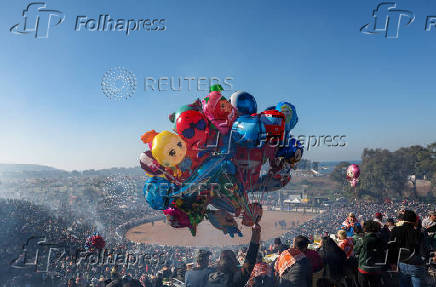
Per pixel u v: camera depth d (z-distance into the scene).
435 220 6.23
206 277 3.32
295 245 3.94
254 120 4.61
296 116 6.01
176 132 4.65
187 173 4.57
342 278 4.05
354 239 5.07
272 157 5.22
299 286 3.53
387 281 4.16
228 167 4.45
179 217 4.27
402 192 78.94
